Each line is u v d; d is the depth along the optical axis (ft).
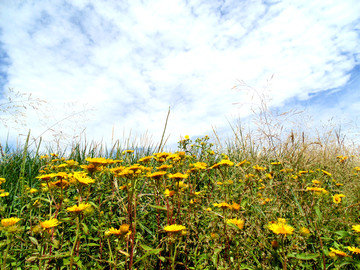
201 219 6.04
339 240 5.40
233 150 13.28
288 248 4.37
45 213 6.30
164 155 6.99
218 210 5.70
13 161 11.10
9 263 4.10
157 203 5.74
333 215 5.95
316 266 4.69
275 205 6.11
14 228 3.85
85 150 13.42
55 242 3.92
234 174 8.45
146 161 6.87
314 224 5.29
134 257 4.85
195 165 6.65
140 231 6.12
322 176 8.21
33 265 4.24
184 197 6.67
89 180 4.52
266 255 4.49
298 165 8.77
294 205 6.14
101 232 5.14
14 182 9.25
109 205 6.17
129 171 4.90
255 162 8.90
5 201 7.69
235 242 4.55
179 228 4.33
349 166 11.81
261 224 5.31
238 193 6.79
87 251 5.13
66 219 4.25
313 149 12.27
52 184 4.97
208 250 4.82
